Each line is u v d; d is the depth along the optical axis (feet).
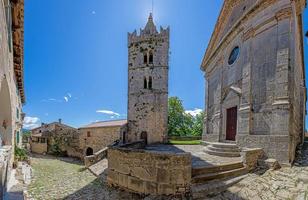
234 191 24.67
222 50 52.44
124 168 31.73
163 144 84.64
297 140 41.98
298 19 37.83
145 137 92.32
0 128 33.30
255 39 38.42
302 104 52.60
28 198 31.78
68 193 35.35
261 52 36.76
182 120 137.28
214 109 57.88
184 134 134.41
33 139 131.44
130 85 98.43
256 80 37.40
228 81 48.83
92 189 36.63
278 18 33.99
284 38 32.96
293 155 32.91
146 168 28.25
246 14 40.40
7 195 21.09
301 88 51.83
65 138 116.78
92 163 64.44
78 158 108.78
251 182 26.27
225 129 49.14
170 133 132.05
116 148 34.01
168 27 98.07
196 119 141.38
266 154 33.35
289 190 22.74
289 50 32.37
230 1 51.19
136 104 95.45
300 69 49.26
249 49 39.32
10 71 29.48
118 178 33.01
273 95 33.96
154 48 96.53
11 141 34.55
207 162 31.22
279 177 26.58
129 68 100.07
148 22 99.81
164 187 26.48
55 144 118.62
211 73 62.90
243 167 30.60
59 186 40.65
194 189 24.68
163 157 26.78
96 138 101.76
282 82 32.53
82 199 31.30
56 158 104.78
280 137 31.63
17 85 49.52
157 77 95.25
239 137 40.01
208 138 60.13
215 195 24.41
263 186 24.73
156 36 96.78
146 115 93.30
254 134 36.76
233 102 44.91
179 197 25.46
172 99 136.36
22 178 29.58
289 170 28.68
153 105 93.71
